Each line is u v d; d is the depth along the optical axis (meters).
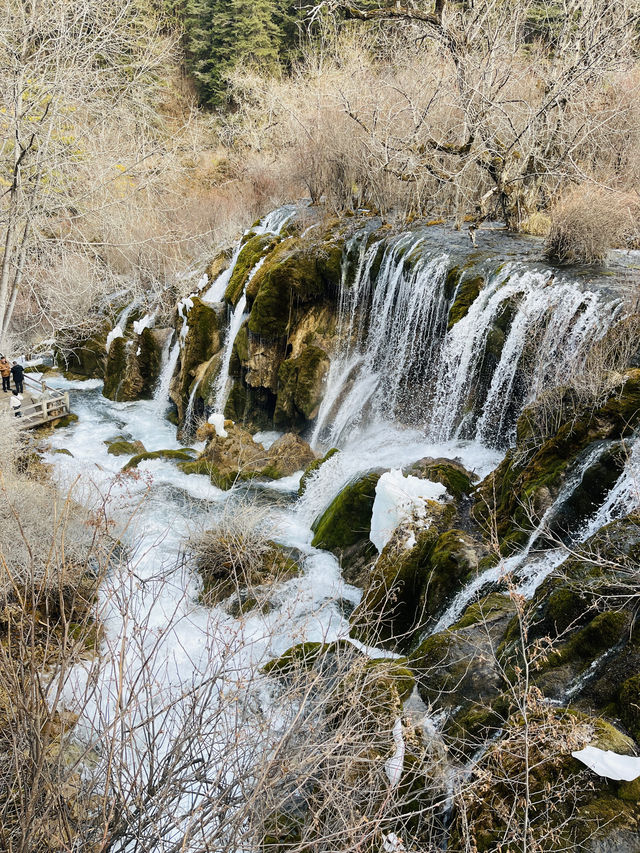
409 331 12.85
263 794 3.65
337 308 14.91
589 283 10.05
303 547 9.74
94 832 3.49
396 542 8.12
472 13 12.78
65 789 3.72
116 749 3.88
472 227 13.16
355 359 14.20
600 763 4.10
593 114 13.15
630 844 3.79
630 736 4.46
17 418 13.99
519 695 5.01
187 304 17.89
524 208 13.93
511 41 13.95
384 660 6.28
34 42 12.06
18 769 3.32
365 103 16.03
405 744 4.87
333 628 7.81
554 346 9.74
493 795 4.33
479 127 13.12
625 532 5.68
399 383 12.95
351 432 13.15
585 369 8.26
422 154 14.27
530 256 11.84
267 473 12.16
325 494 10.66
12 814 3.47
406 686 5.81
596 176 13.41
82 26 11.66
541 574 6.44
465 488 8.95
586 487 6.75
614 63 12.52
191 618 7.78
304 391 14.05
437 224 14.93
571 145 12.98
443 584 7.35
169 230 17.09
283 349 15.14
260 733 3.97
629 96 13.87
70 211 14.08
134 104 14.30
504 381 10.45
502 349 10.54
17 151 10.94
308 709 4.74
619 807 3.95
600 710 4.78
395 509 8.48
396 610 7.71
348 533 9.45
